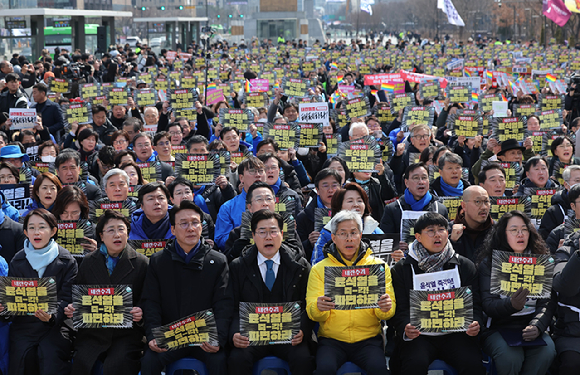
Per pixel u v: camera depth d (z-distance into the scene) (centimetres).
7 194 758
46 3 3553
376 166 817
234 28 8994
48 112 1327
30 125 1195
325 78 2681
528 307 548
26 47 3475
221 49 4769
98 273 558
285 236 616
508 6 8475
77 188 675
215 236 704
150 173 851
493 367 555
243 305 518
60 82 1738
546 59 3534
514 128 1059
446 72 2603
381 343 548
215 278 554
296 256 564
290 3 8650
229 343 542
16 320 559
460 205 709
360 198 641
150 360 525
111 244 555
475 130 1057
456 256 544
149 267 559
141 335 566
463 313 514
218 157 802
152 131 1268
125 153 845
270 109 1412
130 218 680
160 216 661
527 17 8369
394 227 720
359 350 539
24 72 2028
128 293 523
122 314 523
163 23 5284
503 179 748
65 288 565
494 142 942
